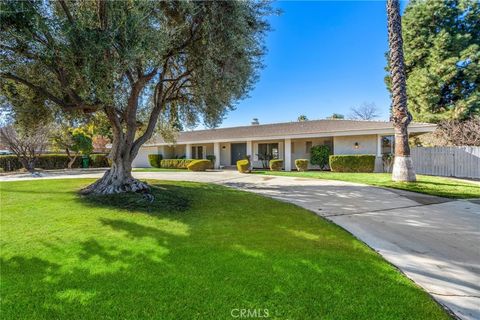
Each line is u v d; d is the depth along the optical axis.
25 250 3.90
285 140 18.22
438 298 2.58
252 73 8.73
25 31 5.07
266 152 21.47
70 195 8.13
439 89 20.11
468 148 13.15
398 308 2.41
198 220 5.53
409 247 3.91
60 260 3.54
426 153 14.90
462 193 8.06
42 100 8.37
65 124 10.74
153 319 2.31
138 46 5.51
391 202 7.07
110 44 5.48
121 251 3.83
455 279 2.96
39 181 12.20
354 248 3.87
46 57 5.54
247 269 3.21
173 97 9.76
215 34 6.91
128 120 8.59
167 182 11.70
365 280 2.92
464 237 4.32
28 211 6.20
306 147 19.80
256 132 20.77
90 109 7.36
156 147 25.77
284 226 5.04
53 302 2.57
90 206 6.67
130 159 8.81
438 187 9.07
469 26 20.62
